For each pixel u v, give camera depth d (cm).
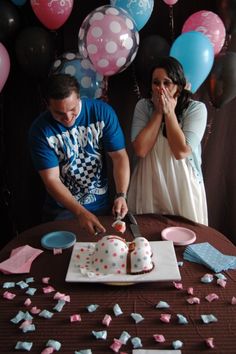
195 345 90
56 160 158
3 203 235
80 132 156
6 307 104
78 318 98
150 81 170
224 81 182
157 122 167
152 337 92
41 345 91
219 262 120
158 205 177
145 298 107
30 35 180
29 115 218
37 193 235
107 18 164
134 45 171
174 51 177
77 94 138
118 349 89
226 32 193
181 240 134
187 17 202
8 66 183
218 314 99
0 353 89
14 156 227
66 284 113
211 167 228
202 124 169
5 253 131
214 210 237
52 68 179
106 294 109
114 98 214
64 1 175
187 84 170
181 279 114
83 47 172
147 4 176
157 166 170
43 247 133
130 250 116
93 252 122
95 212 174
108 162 220
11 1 187
